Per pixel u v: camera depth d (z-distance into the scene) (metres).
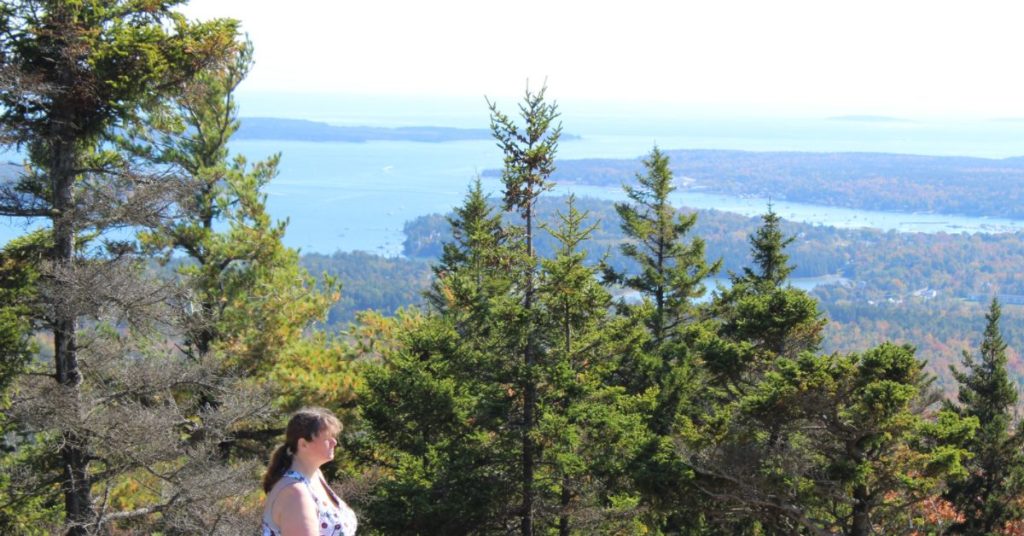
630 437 14.38
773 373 14.34
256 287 17.20
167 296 11.25
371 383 15.47
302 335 19.48
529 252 14.00
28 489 11.23
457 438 14.98
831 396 13.80
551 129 13.65
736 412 15.06
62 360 11.26
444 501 13.88
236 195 17.16
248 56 17.14
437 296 25.81
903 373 13.99
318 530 4.80
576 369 14.67
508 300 13.70
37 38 10.73
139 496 14.41
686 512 15.31
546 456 14.07
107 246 11.51
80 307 10.48
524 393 13.96
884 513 14.23
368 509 14.38
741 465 14.07
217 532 11.16
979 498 18.05
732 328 22.94
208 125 17.06
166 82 11.64
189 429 13.50
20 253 11.01
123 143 14.29
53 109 10.88
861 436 13.74
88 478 11.37
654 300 26.91
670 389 17.59
